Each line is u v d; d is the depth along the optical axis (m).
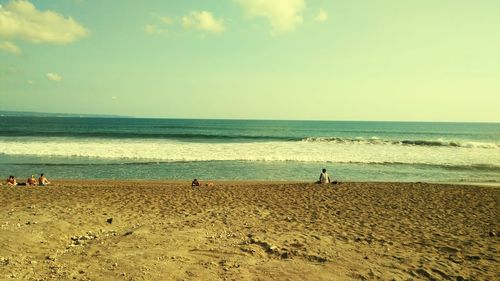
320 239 7.80
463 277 5.95
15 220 8.42
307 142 41.19
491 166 25.97
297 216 10.28
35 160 25.95
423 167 25.45
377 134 74.25
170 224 8.86
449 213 11.05
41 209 10.00
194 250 6.79
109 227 8.48
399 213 10.95
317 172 23.05
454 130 100.62
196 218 9.67
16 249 6.52
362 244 7.61
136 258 6.19
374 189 15.45
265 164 25.83
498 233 8.81
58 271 5.60
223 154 29.80
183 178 20.42
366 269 6.11
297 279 5.57
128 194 13.20
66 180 18.88
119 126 97.44
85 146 33.12
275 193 14.21
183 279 5.42
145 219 9.43
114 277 5.40
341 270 6.02
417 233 8.70
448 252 7.29
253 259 6.41
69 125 97.38
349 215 10.55
